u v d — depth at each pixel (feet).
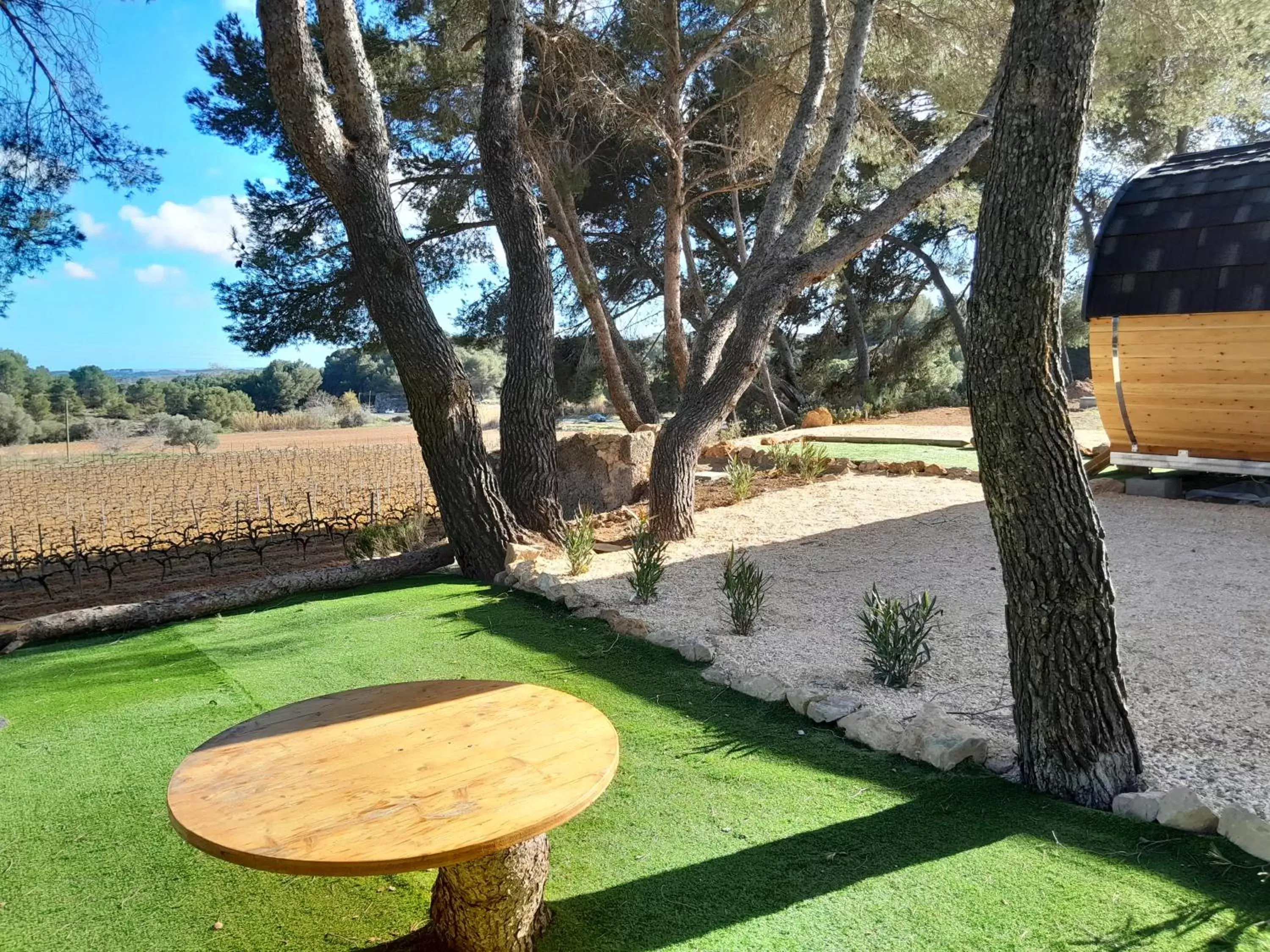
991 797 10.03
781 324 74.13
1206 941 7.22
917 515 27.53
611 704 13.62
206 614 21.62
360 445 119.24
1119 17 34.81
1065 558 9.62
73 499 63.72
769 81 38.70
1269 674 13.47
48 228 30.42
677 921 7.96
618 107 42.16
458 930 7.35
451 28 40.29
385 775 6.95
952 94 37.81
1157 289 26.45
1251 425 26.17
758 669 14.80
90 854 9.63
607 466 36.24
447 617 19.17
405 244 23.77
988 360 9.50
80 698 15.06
